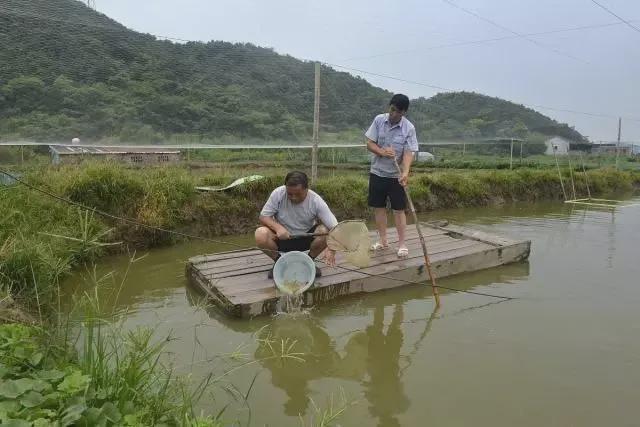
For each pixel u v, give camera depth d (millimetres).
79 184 6508
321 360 3680
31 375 2365
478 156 23391
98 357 2605
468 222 9906
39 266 4344
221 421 2635
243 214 8031
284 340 4008
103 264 5980
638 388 3279
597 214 11422
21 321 3373
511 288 5371
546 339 4043
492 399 3143
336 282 4812
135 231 6719
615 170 18469
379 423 2871
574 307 4801
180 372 3340
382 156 5434
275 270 4492
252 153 16188
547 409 3031
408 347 3908
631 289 5359
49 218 5762
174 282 5445
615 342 3986
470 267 5902
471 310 4719
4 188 5785
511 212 11523
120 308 4582
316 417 2918
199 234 7457
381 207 5777
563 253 7039
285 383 3330
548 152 24406
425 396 3178
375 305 4816
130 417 2195
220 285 4738
